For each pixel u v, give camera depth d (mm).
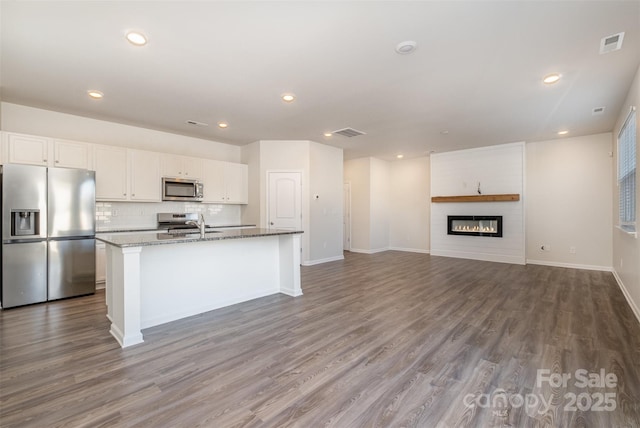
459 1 2031
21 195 3480
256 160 6145
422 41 2516
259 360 2266
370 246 7836
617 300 3693
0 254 3416
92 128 4566
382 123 4797
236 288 3648
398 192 8406
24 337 2656
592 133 5395
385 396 1827
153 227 5141
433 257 7102
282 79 3229
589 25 2291
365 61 2842
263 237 3953
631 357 2270
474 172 6738
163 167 5051
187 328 2881
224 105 3996
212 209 6043
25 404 1732
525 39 2479
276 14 2174
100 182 4352
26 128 4008
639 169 3012
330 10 2131
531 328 2846
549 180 5930
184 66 2941
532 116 4434
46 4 2053
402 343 2549
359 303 3645
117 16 2191
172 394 1844
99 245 4184
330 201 6598
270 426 1573
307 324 2975
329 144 6402
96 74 3098
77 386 1917
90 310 3383
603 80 3230
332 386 1933
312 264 6188
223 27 2326
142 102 3889
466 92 3559
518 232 6172
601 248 5441
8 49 2623
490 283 4578
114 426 1565
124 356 2320
